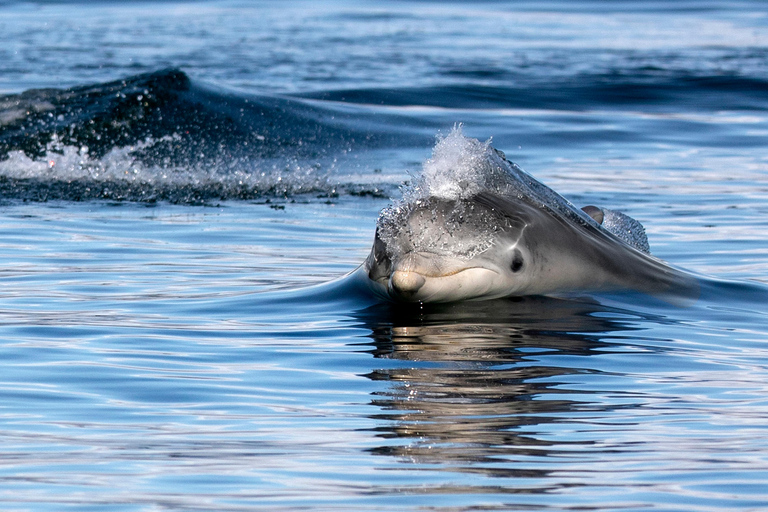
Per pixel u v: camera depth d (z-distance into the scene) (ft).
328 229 132.36
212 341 77.25
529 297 88.79
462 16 490.08
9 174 175.42
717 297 92.43
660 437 55.62
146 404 62.03
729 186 165.17
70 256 112.68
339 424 58.13
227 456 53.01
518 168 96.32
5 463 51.80
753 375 68.18
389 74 292.20
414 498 47.44
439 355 73.05
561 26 449.06
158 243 121.49
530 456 52.85
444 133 220.84
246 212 146.30
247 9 515.50
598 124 228.63
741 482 49.26
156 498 47.42
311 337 78.33
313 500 47.26
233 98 223.10
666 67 311.47
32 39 373.40
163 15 480.64
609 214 112.27
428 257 82.79
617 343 76.43
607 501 47.09
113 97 211.82
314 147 205.67
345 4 552.41
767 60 329.11
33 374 67.97
